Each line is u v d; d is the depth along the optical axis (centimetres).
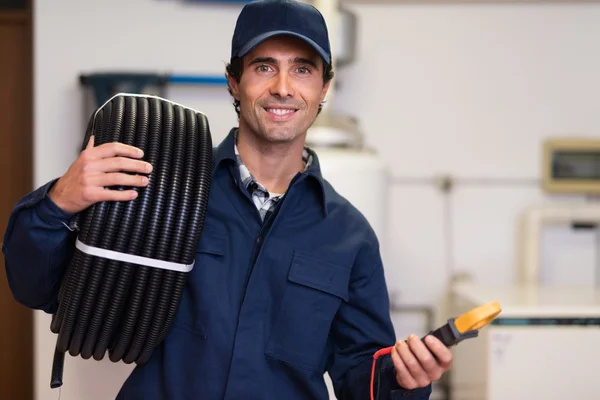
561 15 288
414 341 112
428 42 287
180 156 122
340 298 133
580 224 285
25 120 276
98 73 256
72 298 116
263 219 136
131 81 256
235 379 123
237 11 271
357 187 229
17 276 121
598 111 290
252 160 137
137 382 130
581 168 288
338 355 140
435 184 289
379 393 126
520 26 288
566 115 290
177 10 269
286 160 136
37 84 263
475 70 288
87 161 113
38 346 256
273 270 130
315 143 240
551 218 280
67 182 114
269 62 128
